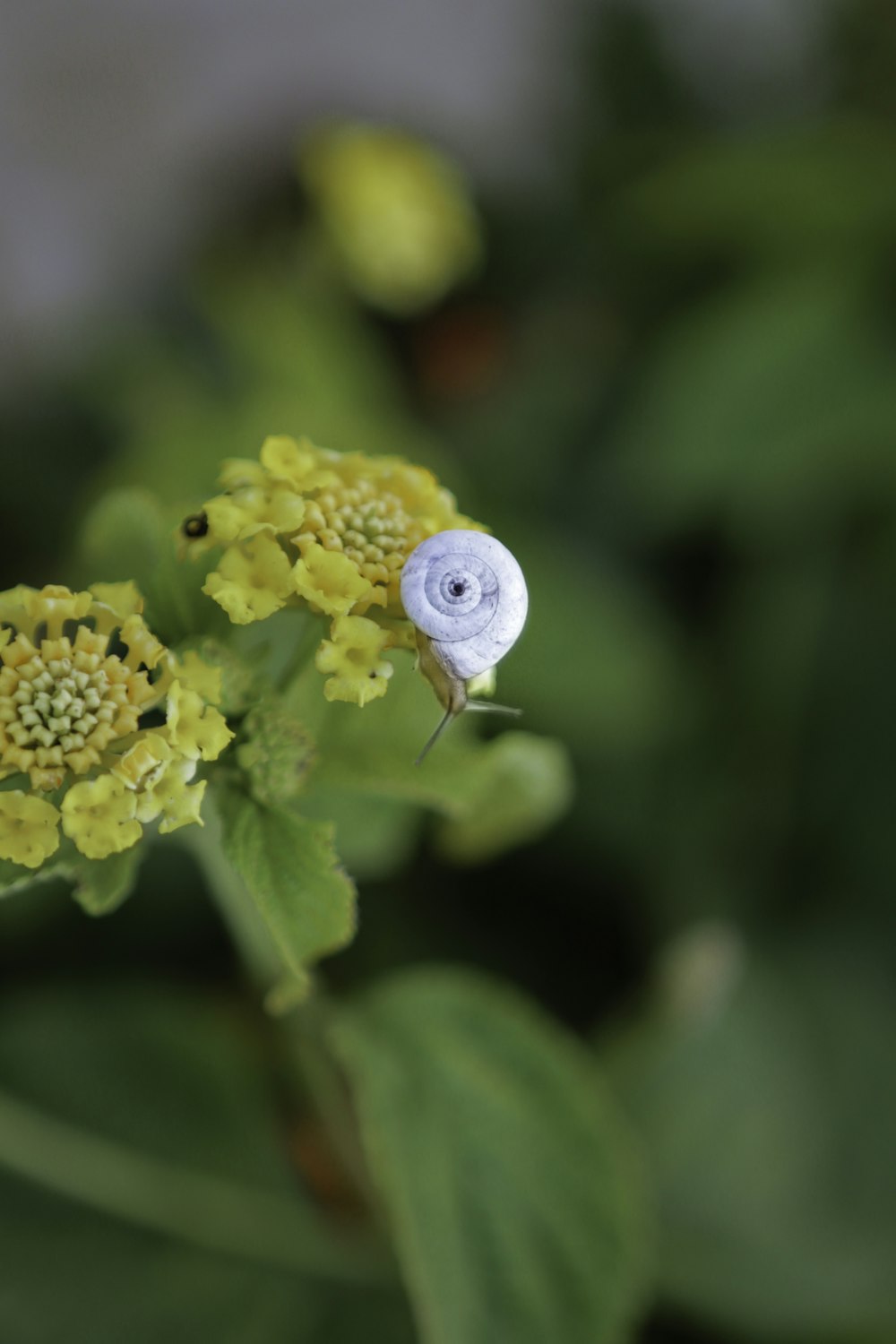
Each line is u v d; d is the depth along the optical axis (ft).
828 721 1.65
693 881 1.57
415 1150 1.12
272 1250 1.25
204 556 0.99
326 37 2.53
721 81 2.37
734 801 1.62
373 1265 1.25
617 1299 1.12
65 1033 1.28
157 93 2.43
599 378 1.99
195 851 1.08
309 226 2.08
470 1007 1.15
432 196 1.99
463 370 2.11
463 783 1.04
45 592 0.95
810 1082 1.40
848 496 1.73
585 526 1.86
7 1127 1.25
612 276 2.15
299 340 1.91
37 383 2.05
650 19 2.40
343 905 0.97
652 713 1.59
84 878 0.97
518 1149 1.14
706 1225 1.33
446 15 2.57
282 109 2.45
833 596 1.70
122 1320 1.22
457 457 1.94
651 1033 1.41
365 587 0.95
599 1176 1.14
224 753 0.99
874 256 1.96
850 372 1.80
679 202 1.95
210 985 1.43
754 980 1.48
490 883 1.60
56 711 0.95
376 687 0.94
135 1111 1.27
